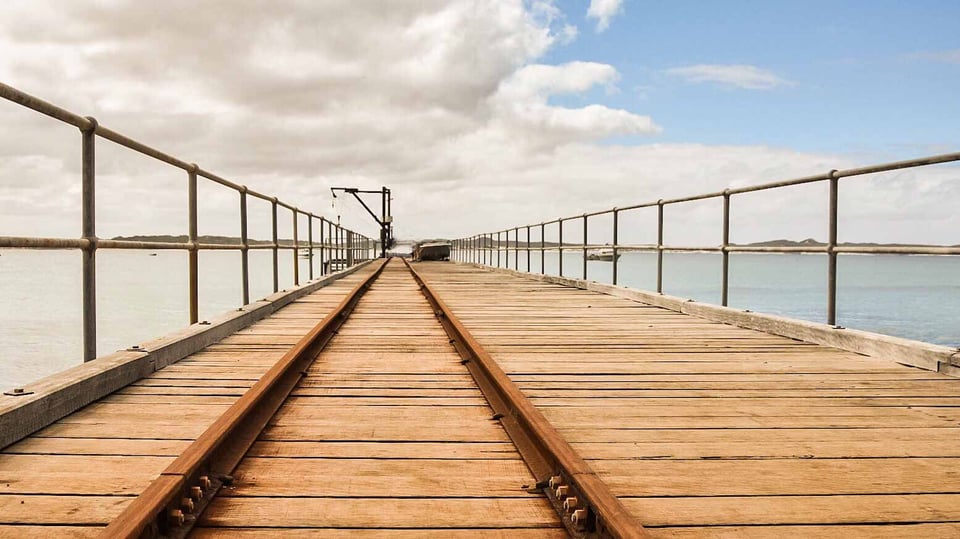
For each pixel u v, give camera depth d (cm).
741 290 6425
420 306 959
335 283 1555
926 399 389
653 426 332
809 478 261
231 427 279
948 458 286
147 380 423
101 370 373
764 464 277
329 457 282
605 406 371
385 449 293
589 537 204
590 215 1254
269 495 239
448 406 369
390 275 2016
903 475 265
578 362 502
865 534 213
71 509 224
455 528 215
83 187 387
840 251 569
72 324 2475
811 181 593
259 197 828
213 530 211
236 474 260
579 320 776
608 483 254
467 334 542
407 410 360
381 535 208
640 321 768
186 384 412
